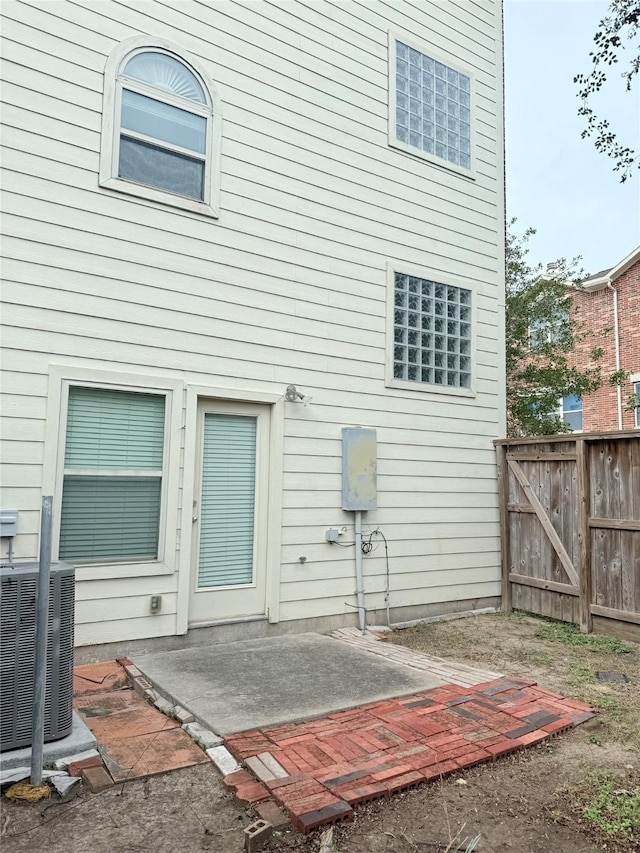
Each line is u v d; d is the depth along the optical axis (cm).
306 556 577
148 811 262
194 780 289
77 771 288
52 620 303
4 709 287
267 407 568
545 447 684
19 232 438
